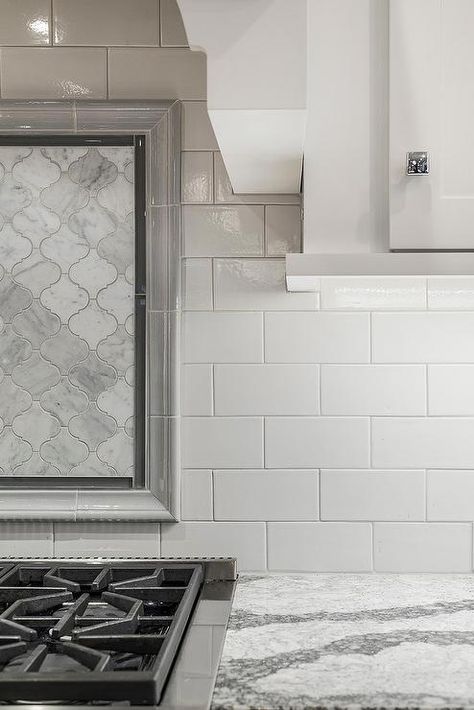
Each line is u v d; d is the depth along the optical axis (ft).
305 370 5.68
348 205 4.52
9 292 5.74
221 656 3.95
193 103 5.72
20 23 5.72
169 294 5.64
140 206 5.73
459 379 5.65
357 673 3.73
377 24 4.51
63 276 5.73
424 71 4.43
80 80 5.72
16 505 5.63
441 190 4.43
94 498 5.64
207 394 5.69
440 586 5.31
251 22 3.92
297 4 3.90
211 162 5.72
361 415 5.66
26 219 5.74
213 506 5.68
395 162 4.44
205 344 5.70
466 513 5.63
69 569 5.33
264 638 4.22
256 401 5.69
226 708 3.35
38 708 3.36
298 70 3.90
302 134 4.24
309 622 4.50
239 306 5.70
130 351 5.72
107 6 5.72
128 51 5.71
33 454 5.73
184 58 5.71
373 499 5.65
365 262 4.39
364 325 5.67
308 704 3.38
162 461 5.63
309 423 5.67
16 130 5.68
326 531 5.66
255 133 4.23
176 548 5.68
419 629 4.37
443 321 5.65
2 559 5.54
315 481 5.67
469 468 5.64
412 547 5.64
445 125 4.43
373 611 4.72
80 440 5.73
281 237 5.70
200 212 5.72
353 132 4.52
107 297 5.73
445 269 4.36
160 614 4.73
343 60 4.53
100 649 3.96
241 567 5.67
